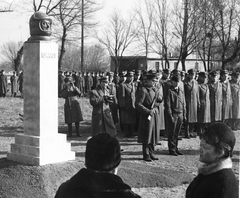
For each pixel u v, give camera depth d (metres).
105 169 2.66
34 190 6.64
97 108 10.36
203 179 3.12
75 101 13.27
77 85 31.66
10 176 6.95
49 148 7.59
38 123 7.67
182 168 8.91
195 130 14.81
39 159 7.33
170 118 10.33
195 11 18.30
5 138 13.23
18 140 7.86
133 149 11.24
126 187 2.66
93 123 10.39
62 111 21.06
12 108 22.48
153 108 9.55
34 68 7.73
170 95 10.43
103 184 2.62
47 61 7.79
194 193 3.11
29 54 7.80
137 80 14.11
